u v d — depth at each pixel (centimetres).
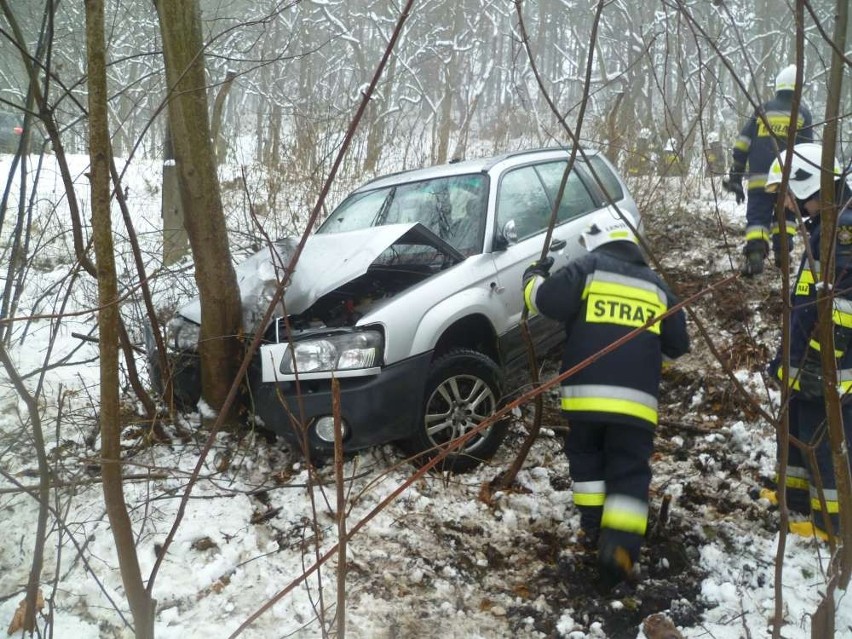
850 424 275
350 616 259
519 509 331
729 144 897
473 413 359
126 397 399
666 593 275
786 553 293
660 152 705
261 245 519
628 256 293
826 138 159
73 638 245
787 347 172
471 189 428
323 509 322
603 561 262
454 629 256
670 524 316
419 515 321
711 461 366
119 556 149
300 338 338
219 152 914
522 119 1000
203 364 363
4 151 767
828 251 176
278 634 250
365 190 489
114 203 795
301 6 1359
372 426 327
